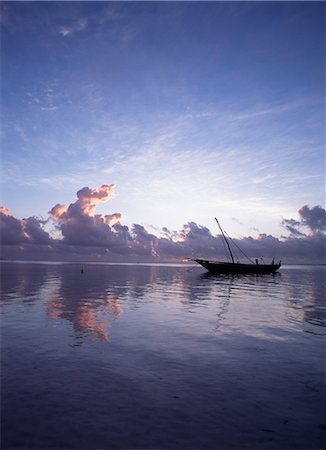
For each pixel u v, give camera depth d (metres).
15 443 6.29
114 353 12.20
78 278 60.41
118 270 113.19
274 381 9.73
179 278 67.44
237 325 17.77
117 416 7.41
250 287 45.28
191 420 7.29
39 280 52.62
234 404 8.15
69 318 18.80
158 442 6.40
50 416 7.36
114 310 22.06
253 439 6.59
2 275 67.19
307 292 38.44
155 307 23.94
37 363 10.96
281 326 17.69
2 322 17.52
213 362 11.38
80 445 6.25
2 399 8.21
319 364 11.34
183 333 15.62
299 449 6.27
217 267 87.94
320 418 7.52
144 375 10.03
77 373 10.09
